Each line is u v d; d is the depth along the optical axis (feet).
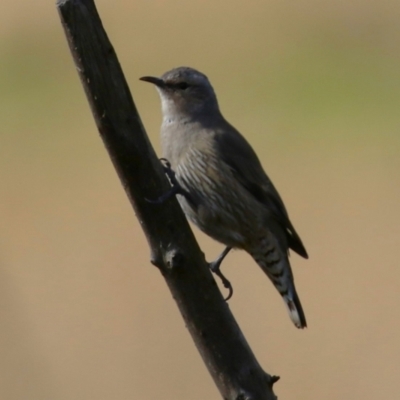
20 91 70.28
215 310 16.06
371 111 67.15
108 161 58.75
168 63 69.77
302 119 65.92
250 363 16.19
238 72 71.92
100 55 14.97
